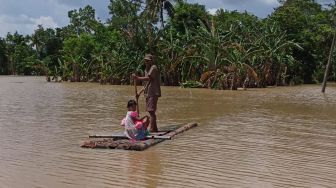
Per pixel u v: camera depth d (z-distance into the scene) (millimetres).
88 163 8656
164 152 9711
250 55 39312
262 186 7117
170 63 41688
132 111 11094
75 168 8250
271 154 9594
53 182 7305
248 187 7055
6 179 7465
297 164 8664
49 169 8172
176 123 14414
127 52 46156
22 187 7012
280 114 17250
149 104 11961
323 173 7965
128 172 7961
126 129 10984
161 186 7078
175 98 25641
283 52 43781
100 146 10070
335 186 7141
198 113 17453
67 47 57906
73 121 14961
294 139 11531
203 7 49531
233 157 9250
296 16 49375
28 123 14422
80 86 42344
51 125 13945
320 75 53656
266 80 41906
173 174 7816
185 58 39969
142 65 43906
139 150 9875
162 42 43531
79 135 11945
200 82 38312
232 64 36250
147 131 11250
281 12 49375
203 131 12758
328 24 56219
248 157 9266
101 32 57406
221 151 9867
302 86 43594
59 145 10500
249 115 16844
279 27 47531
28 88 38250
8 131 12672
